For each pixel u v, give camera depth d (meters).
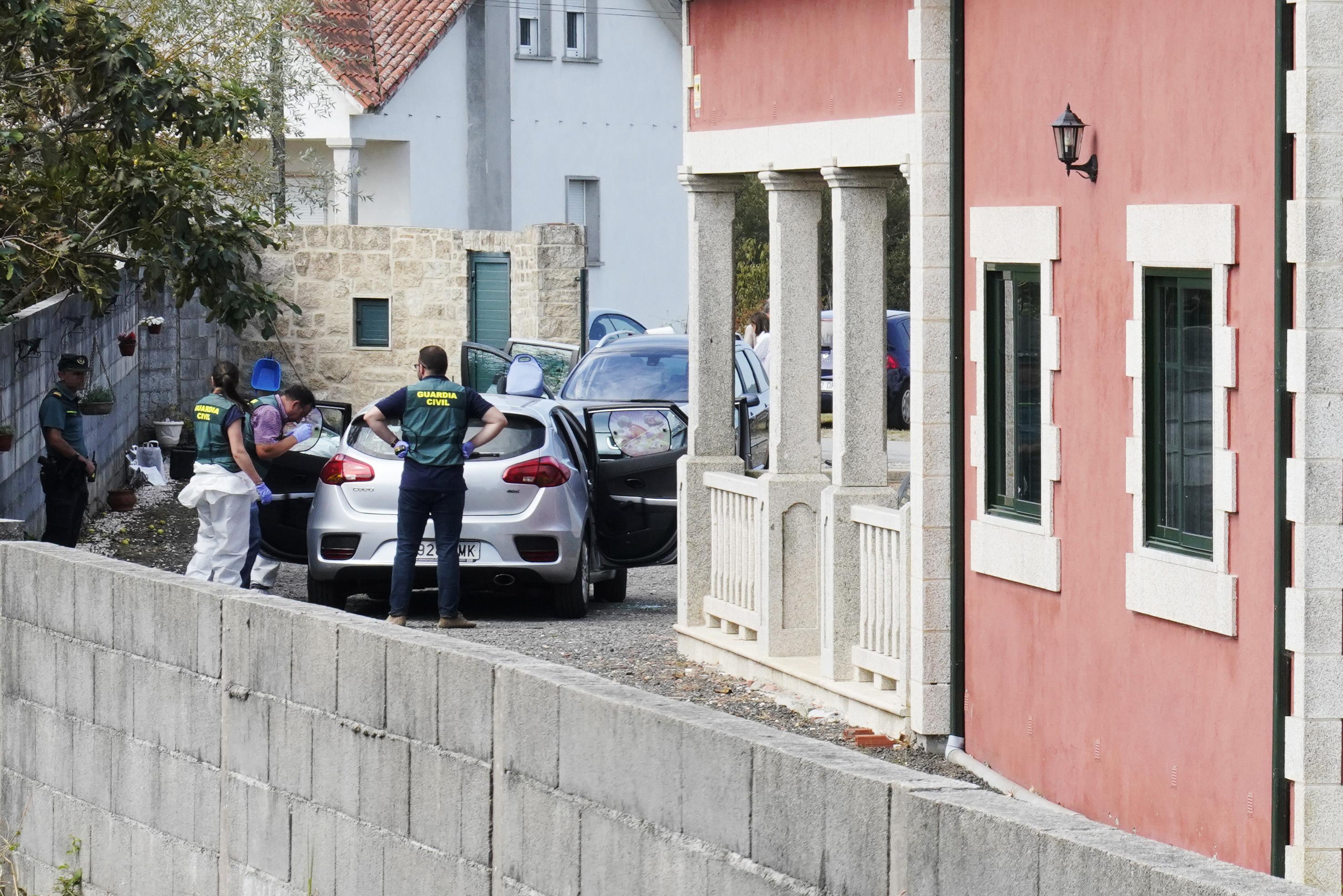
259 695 20.38
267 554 48.38
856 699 32.75
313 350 100.19
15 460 51.53
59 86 53.06
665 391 63.97
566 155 137.88
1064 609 27.23
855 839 13.47
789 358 36.00
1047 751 27.81
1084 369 26.48
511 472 45.78
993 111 28.91
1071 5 26.56
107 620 22.98
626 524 48.59
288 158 127.94
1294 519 21.67
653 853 15.32
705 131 37.84
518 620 46.50
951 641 30.48
